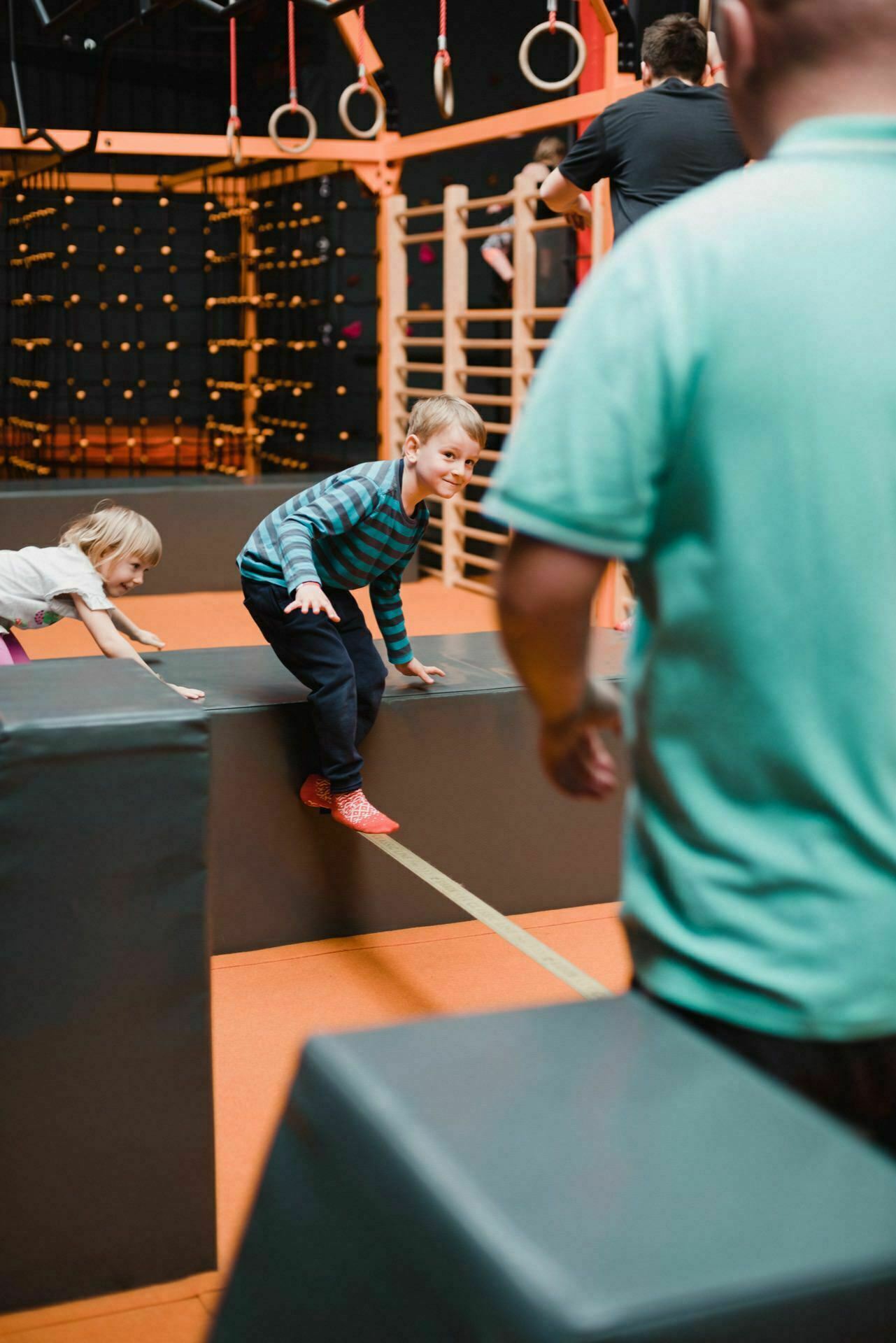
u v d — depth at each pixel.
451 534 6.54
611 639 2.93
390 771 2.55
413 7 9.45
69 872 1.43
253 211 8.88
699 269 0.76
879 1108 0.83
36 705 1.47
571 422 0.77
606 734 2.69
